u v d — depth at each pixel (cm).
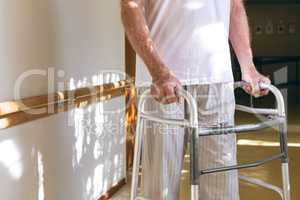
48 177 233
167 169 177
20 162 203
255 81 183
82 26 273
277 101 174
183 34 167
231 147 177
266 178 365
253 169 393
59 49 240
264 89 181
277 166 402
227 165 174
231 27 189
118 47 348
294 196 320
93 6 292
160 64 154
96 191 309
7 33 188
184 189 307
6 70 188
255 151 487
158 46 168
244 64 189
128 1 156
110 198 334
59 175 247
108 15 323
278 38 1228
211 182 177
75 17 261
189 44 167
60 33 241
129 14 155
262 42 1235
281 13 1218
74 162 268
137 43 155
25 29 203
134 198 188
